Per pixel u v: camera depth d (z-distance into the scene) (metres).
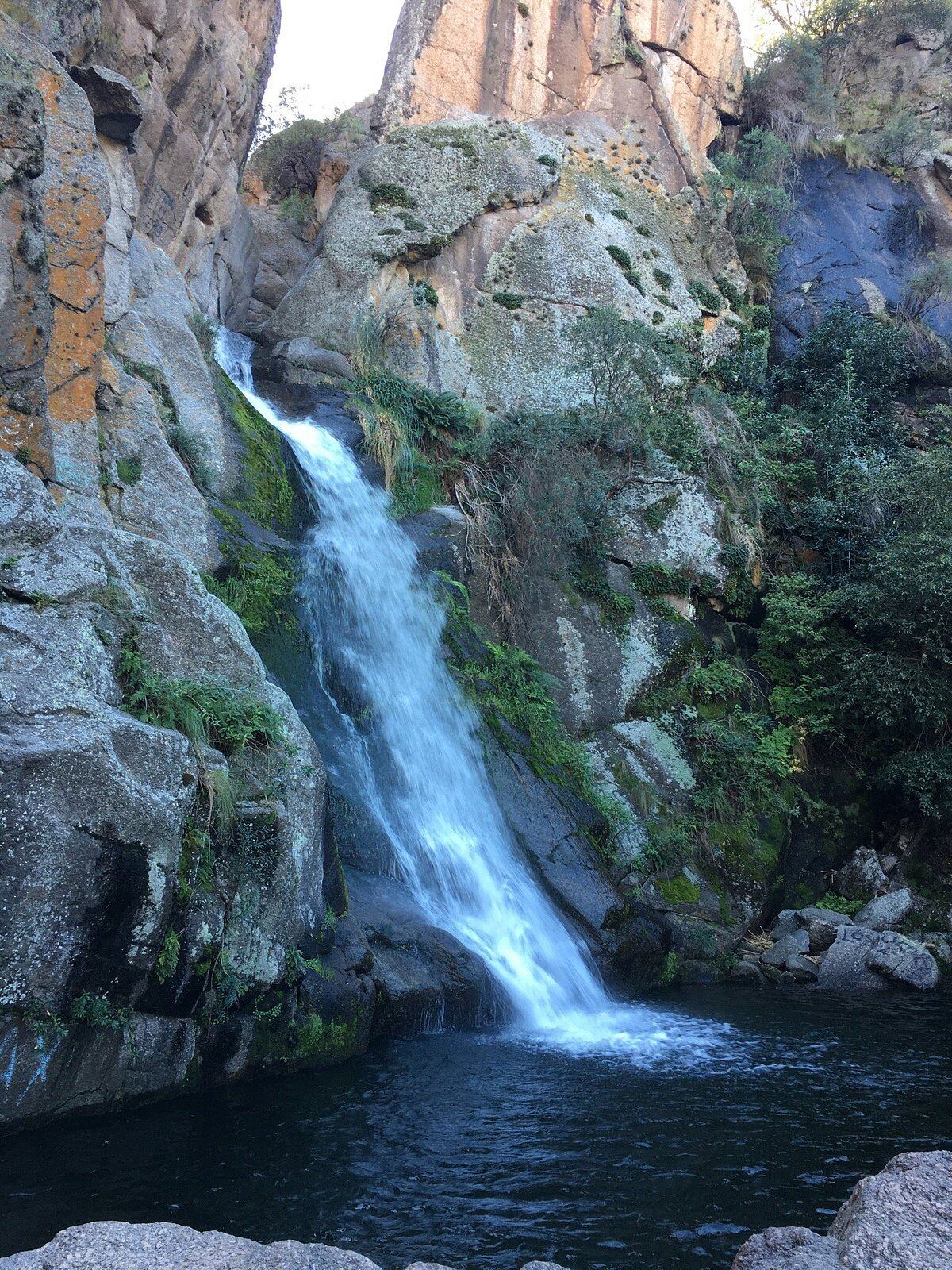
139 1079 6.60
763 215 25.80
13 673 6.41
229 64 18.64
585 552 16.55
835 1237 3.53
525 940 11.05
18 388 8.74
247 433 13.59
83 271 10.41
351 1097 7.16
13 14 11.33
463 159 20.47
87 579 7.30
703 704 15.92
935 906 14.57
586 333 17.80
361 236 19.33
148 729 6.65
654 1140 6.56
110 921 6.26
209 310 18.64
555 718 15.02
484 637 15.21
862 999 11.77
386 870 10.41
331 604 12.80
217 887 7.11
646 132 25.08
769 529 19.19
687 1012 10.84
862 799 16.20
